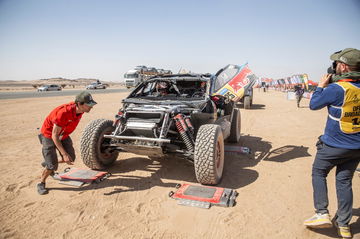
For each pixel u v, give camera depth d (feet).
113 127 15.24
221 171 13.83
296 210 10.99
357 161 8.62
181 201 11.46
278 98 85.25
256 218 10.31
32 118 37.88
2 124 32.68
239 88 18.03
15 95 93.76
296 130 28.58
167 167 16.10
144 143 12.83
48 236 9.11
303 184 13.71
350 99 8.00
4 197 11.99
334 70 8.82
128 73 128.57
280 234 9.31
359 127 8.11
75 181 13.55
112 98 80.69
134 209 10.94
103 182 13.73
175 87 18.69
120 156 18.30
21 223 9.87
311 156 18.67
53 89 139.44
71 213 10.59
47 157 11.93
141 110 13.32
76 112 11.57
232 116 20.68
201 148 12.19
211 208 11.00
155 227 9.68
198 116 14.14
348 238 8.75
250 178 14.46
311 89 82.94
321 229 9.62
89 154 14.12
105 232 9.34
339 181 8.86
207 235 9.21
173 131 13.83
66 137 12.51
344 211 8.76
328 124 8.61
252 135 26.05
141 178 14.33
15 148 20.98
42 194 12.23
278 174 15.10
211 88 16.39
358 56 7.89
